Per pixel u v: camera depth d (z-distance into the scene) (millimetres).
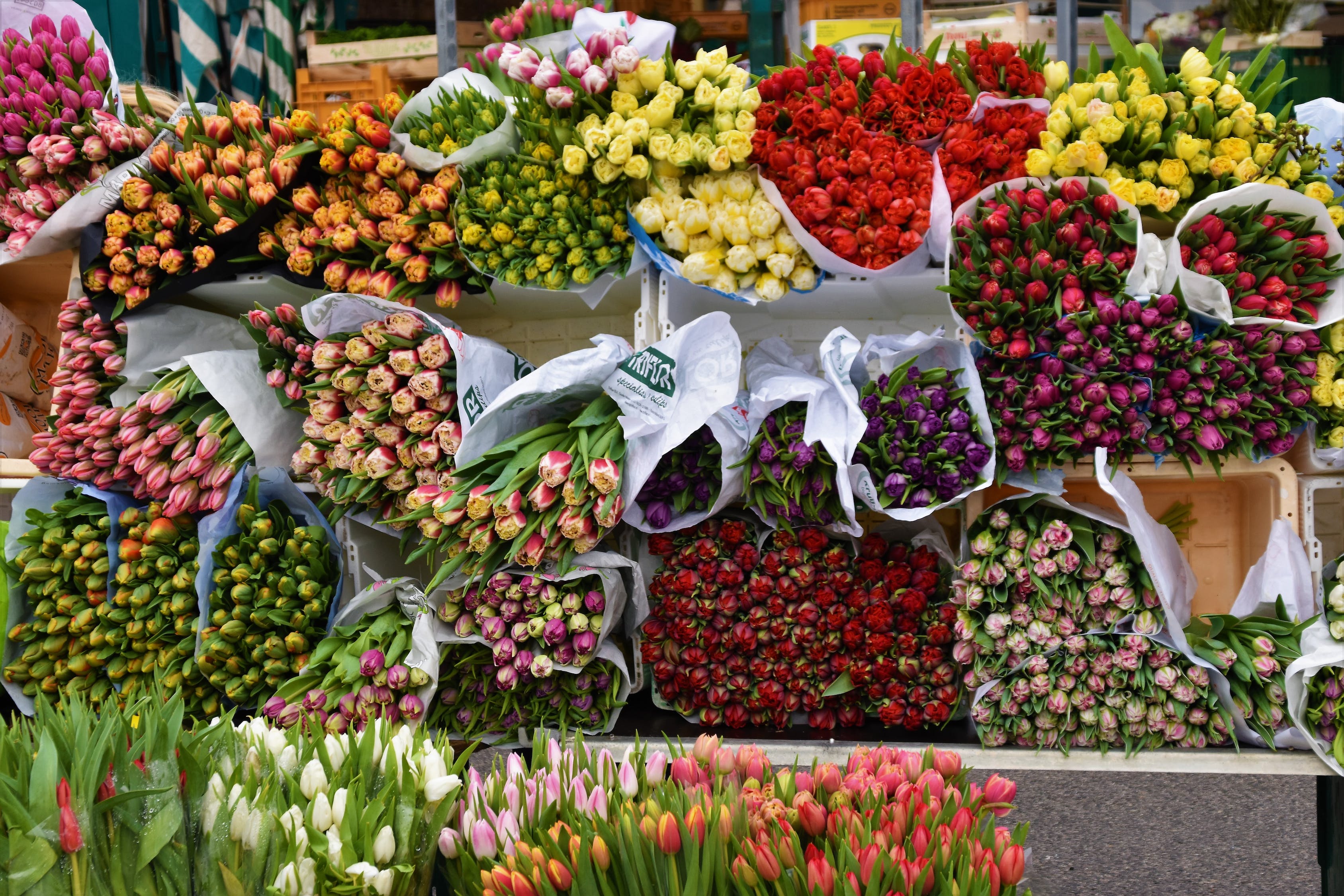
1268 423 1626
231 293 2012
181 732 1141
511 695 1807
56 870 929
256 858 1009
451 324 1877
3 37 2045
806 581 1761
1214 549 2010
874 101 1682
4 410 2232
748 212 1700
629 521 1806
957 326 1872
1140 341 1573
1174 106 1683
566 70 1724
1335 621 1613
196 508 1874
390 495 1843
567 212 1732
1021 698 1668
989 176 1713
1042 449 1646
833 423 1669
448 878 1187
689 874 1008
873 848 998
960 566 1739
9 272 2252
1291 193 1609
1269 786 3164
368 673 1676
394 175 1797
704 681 1824
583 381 1719
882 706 1753
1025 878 2086
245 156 1878
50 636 1881
